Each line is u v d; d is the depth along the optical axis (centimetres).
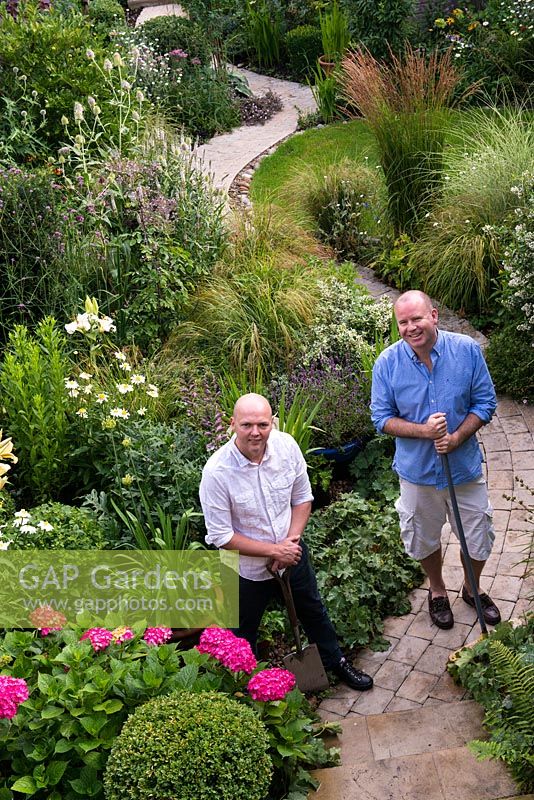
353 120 1141
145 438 525
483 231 724
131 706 335
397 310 405
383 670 447
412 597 495
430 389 414
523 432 605
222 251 752
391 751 381
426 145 796
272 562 386
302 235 798
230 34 1415
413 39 1207
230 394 584
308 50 1307
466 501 432
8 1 1077
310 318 675
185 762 293
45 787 313
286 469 382
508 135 816
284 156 1062
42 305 659
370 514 541
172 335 671
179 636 429
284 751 335
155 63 1173
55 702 332
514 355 638
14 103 859
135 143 815
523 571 488
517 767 338
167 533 459
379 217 842
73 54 940
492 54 1127
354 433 596
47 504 489
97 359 640
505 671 349
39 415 518
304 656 413
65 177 723
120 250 691
